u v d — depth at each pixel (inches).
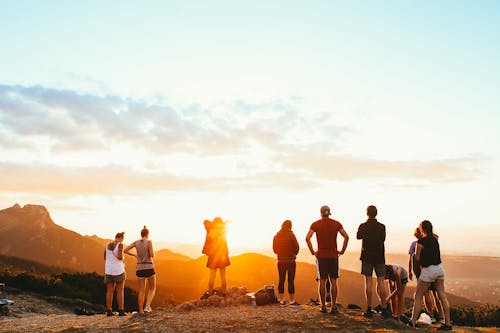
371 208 386.9
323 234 392.8
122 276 473.7
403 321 370.9
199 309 430.3
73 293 935.0
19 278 892.0
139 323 370.6
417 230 384.8
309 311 397.4
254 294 462.0
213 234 480.1
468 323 815.7
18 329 372.8
